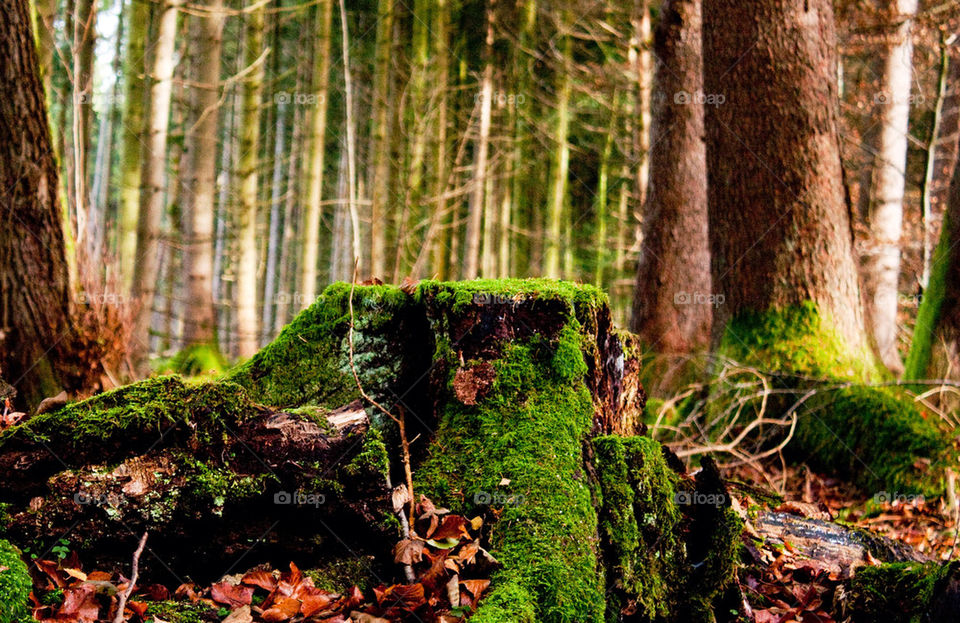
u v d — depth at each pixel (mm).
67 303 4688
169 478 2410
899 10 10047
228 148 16328
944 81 10812
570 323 2875
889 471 5379
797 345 6121
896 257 10523
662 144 9164
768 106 6277
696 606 2811
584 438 2787
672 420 6695
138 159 8508
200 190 8500
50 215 4613
